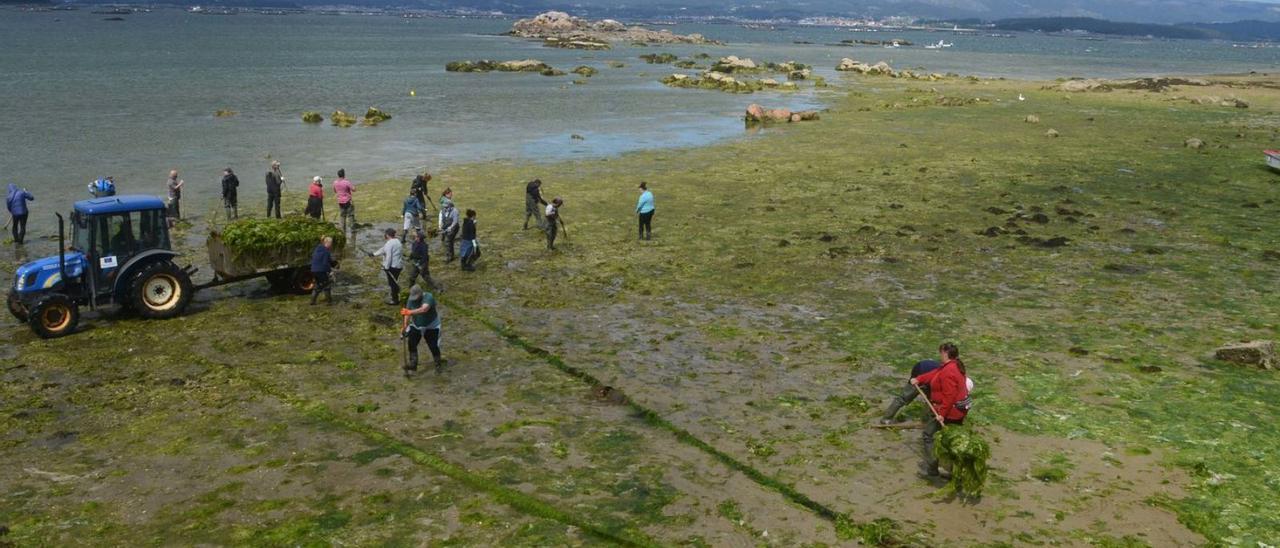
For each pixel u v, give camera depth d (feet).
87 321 60.23
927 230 88.12
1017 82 335.26
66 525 33.32
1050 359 51.42
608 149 146.30
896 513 34.27
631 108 217.97
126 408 44.98
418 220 84.64
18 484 36.70
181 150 138.31
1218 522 33.45
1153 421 42.68
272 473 37.73
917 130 174.19
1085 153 142.00
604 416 44.34
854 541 32.24
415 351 50.14
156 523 33.47
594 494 35.94
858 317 60.49
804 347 54.24
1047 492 35.96
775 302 64.34
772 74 372.38
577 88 278.05
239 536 32.35
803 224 91.20
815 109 219.20
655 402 45.73
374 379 49.47
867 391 47.11
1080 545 31.81
